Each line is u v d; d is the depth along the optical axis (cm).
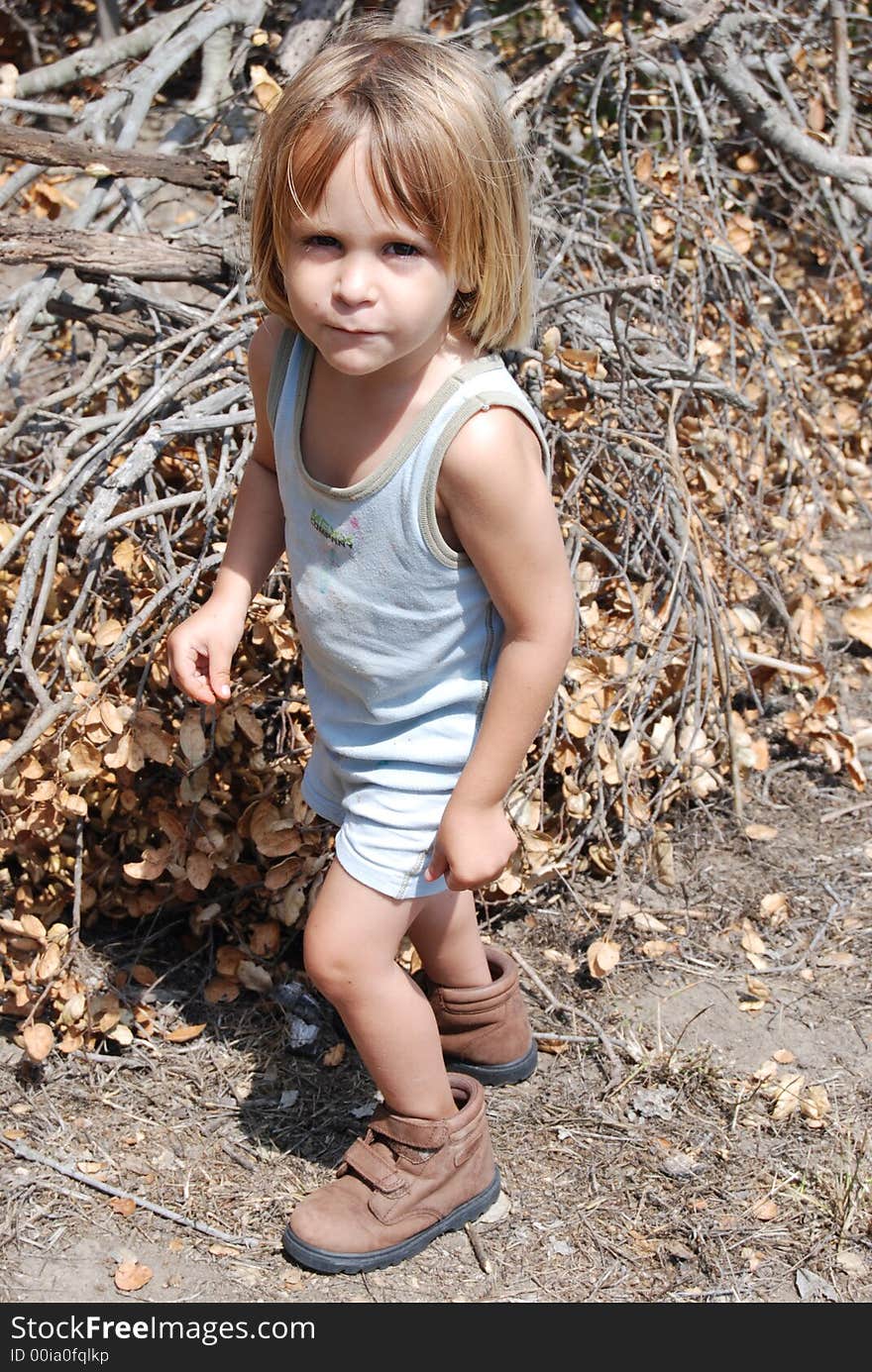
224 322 264
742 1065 235
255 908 257
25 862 244
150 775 257
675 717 287
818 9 402
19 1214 204
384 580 176
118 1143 217
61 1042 233
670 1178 213
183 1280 194
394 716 187
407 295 160
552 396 270
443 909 214
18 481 248
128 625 231
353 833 190
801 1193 209
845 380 412
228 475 242
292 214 160
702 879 281
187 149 327
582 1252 200
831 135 404
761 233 389
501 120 169
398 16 380
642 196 357
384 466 170
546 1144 219
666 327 324
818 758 322
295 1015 242
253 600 240
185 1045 238
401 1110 198
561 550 176
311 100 158
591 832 265
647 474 284
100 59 380
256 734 237
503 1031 227
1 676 241
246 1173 213
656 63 353
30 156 284
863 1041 241
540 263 307
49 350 337
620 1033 241
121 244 280
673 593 272
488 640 184
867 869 286
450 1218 201
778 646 340
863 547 392
